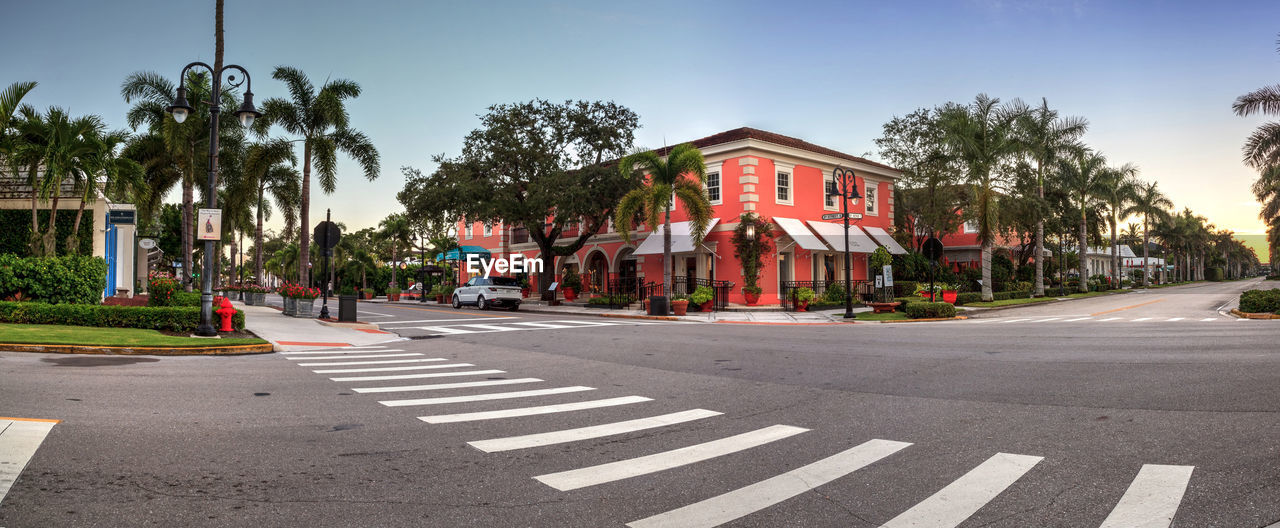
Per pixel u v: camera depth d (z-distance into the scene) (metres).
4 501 4.02
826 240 32.12
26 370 9.10
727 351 13.08
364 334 17.28
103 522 3.74
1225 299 33.69
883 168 36.78
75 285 16.86
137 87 26.20
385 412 6.96
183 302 18.39
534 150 32.62
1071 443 5.55
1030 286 40.47
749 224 29.50
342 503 4.15
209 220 14.16
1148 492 4.27
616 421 6.61
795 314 26.52
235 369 10.12
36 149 20.25
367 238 73.12
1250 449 5.23
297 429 6.11
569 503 4.20
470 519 3.91
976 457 5.18
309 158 27.12
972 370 9.95
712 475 4.79
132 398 7.29
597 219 33.38
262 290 33.28
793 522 3.87
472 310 30.83
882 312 25.81
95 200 23.97
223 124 27.19
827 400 7.74
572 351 13.27
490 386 8.80
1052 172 41.25
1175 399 7.32
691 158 25.69
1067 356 11.34
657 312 25.91
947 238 47.53
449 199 30.86
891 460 5.13
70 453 5.06
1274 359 10.22
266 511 3.98
